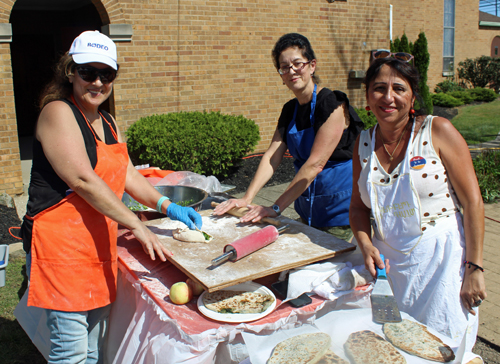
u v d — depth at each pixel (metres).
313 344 1.52
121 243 2.21
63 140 1.68
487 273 3.83
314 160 2.36
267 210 2.25
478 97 15.84
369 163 1.88
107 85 1.82
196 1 7.14
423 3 15.39
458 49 18.47
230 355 1.57
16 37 10.37
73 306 1.82
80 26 10.09
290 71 2.35
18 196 6.04
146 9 6.74
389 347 1.50
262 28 7.89
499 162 6.81
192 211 2.11
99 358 2.09
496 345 2.84
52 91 1.82
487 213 5.51
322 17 8.49
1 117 5.78
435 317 1.74
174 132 6.24
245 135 6.74
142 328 1.75
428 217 1.76
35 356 2.74
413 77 1.71
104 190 1.74
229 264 1.74
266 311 1.61
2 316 3.14
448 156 1.71
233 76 7.77
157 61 6.99
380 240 1.92
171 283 1.83
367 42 9.16
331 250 1.88
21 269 3.86
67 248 1.79
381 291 1.66
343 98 2.43
